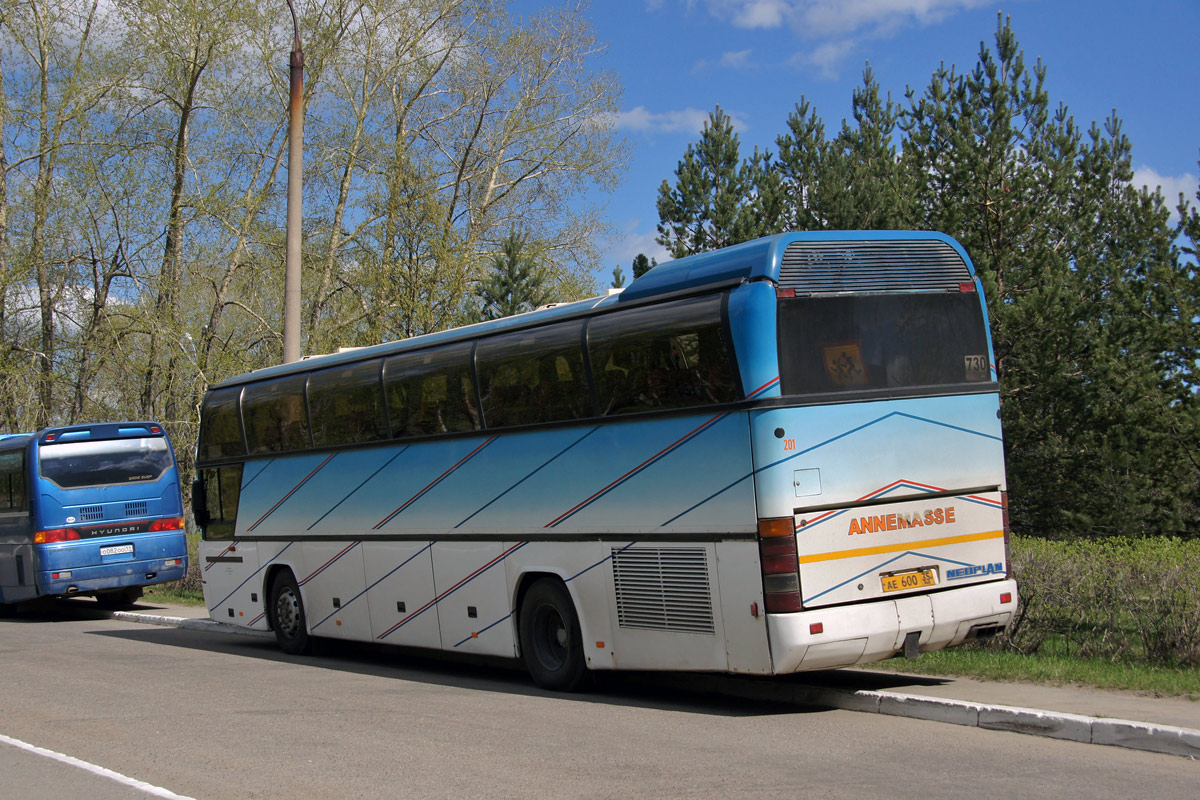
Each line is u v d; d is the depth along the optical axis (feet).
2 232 110.42
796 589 27.66
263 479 50.72
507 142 109.70
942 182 77.82
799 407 28.35
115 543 70.13
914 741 25.58
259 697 36.14
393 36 107.14
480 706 33.12
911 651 29.07
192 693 37.32
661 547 30.99
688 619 30.17
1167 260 84.53
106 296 109.19
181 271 103.81
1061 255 78.84
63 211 104.73
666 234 100.48
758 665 28.17
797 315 28.81
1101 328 65.57
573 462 34.17
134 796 23.12
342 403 45.42
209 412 54.65
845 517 28.58
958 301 31.32
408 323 94.94
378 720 31.09
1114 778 21.63
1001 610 30.63
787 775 22.86
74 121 106.22
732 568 28.78
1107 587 34.81
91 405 109.09
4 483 71.46
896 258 30.48
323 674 42.29
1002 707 26.53
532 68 109.60
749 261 29.22
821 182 86.02
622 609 32.32
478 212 109.50
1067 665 31.63
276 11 104.58
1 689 39.29
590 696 34.27
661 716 30.22
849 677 32.68
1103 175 115.03
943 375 30.73
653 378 31.40
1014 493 65.87
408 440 41.70
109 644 54.90
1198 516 59.98
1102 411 62.39
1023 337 66.28
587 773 23.77
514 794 22.25
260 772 24.93
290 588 49.21
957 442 30.60
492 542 37.45
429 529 40.42
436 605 40.16
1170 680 29.30
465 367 38.70
